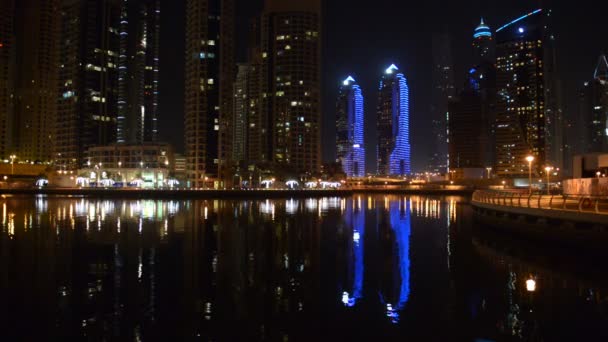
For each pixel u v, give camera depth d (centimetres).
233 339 1762
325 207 10650
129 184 18912
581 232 3522
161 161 19462
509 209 4706
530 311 2089
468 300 2262
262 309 2119
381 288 2500
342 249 3922
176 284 2577
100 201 12406
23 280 2652
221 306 2164
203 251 3753
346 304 2200
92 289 2456
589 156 7794
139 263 3195
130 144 19988
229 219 6938
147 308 2131
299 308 2138
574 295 2338
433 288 2498
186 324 1920
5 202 11469
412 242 4372
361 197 18750
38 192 15575
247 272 2908
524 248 3916
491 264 3197
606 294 2353
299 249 3909
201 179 19912
